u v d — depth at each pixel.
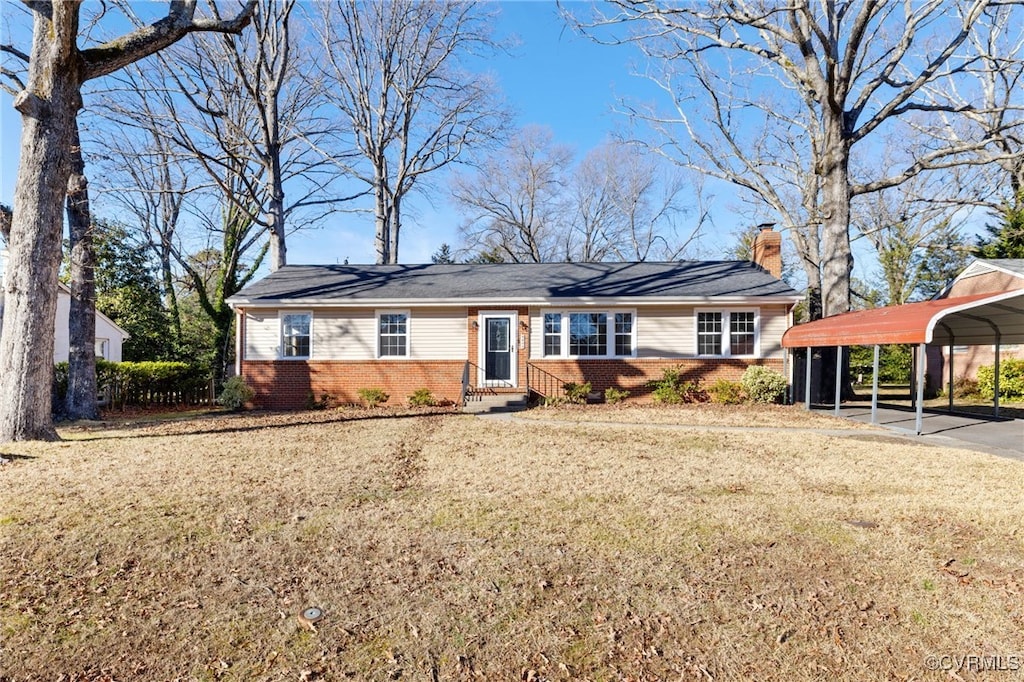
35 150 9.56
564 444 9.66
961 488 6.66
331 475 7.26
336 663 3.11
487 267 20.55
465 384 15.63
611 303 16.58
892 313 11.93
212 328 29.84
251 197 22.02
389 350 17.05
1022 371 18.31
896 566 4.34
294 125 25.69
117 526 5.17
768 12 16.31
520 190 40.97
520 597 3.85
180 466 7.77
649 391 16.66
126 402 18.52
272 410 16.16
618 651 3.23
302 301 16.56
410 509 5.75
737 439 10.28
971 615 3.61
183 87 19.88
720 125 23.23
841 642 3.32
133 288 27.00
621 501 6.05
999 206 23.50
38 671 3.02
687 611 3.67
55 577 4.13
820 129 24.25
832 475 7.33
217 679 2.96
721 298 16.22
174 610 3.66
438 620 3.54
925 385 21.56
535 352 16.91
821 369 17.45
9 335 9.57
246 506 5.83
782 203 25.27
